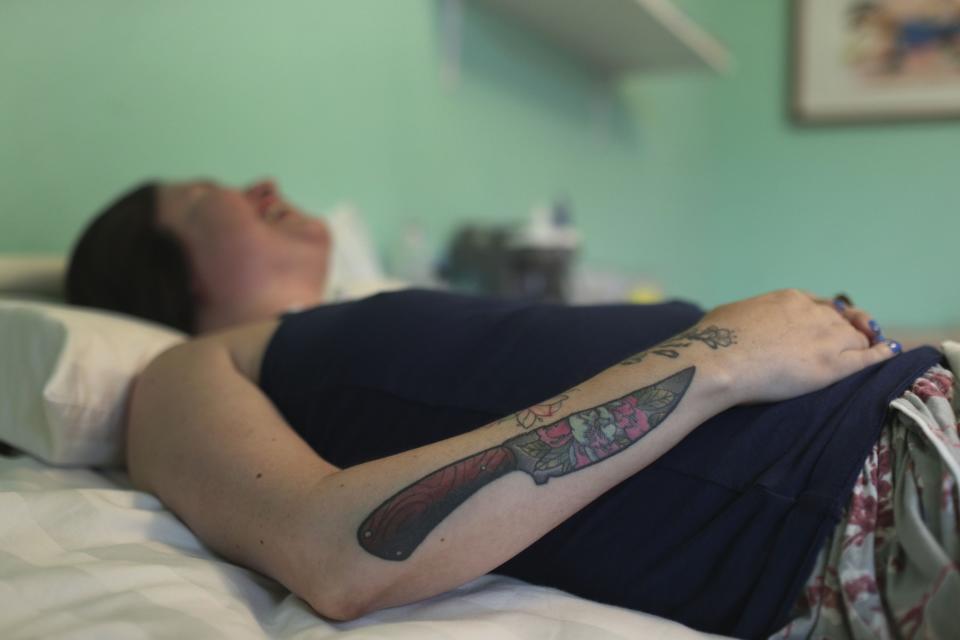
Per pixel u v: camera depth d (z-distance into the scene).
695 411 0.64
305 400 0.85
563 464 0.62
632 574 0.65
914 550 0.55
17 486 0.79
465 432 0.73
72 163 1.40
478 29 2.52
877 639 0.56
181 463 0.75
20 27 1.30
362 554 0.59
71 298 1.24
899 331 2.93
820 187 3.63
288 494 0.65
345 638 0.53
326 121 1.96
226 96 1.69
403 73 2.22
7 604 0.54
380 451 0.78
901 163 3.51
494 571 0.74
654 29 2.71
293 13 1.84
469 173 2.54
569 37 2.90
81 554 0.65
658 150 3.85
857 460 0.60
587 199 3.27
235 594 0.65
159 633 0.53
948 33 3.36
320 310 0.95
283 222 1.34
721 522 0.62
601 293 2.88
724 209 3.78
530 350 0.77
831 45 3.52
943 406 0.60
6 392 0.92
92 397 0.89
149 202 1.26
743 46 3.67
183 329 1.26
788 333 0.69
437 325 0.84
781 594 0.59
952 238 3.47
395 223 2.22
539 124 2.91
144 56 1.51
